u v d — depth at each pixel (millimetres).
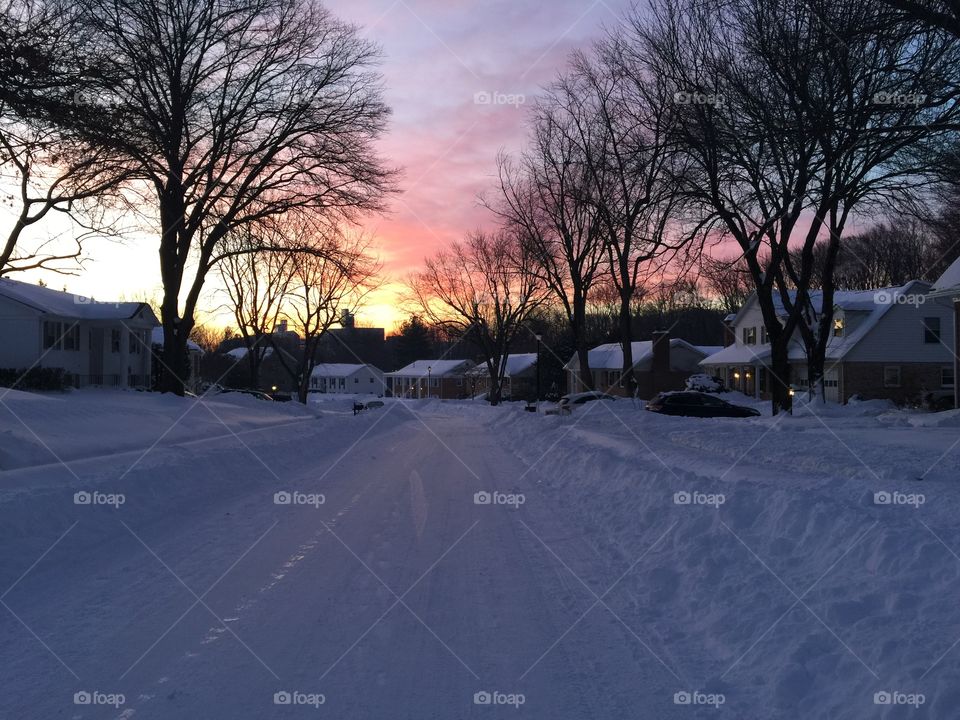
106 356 44344
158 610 6926
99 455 17172
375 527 11156
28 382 32469
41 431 18391
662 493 11008
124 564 8602
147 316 45875
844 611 5672
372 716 4812
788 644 5434
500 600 7352
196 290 32469
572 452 18766
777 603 6227
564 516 12047
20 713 4773
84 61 15055
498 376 72938
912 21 13625
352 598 7391
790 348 53094
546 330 82125
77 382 41500
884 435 20672
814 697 4828
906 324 45906
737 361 55969
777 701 4863
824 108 17141
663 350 66188
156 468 13258
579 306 42438
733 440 20172
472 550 9562
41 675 5391
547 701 5047
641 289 40188
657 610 6992
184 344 33156
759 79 20750
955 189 22219
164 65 27406
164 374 32906
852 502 8562
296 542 10008
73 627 6426
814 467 14430
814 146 21688
